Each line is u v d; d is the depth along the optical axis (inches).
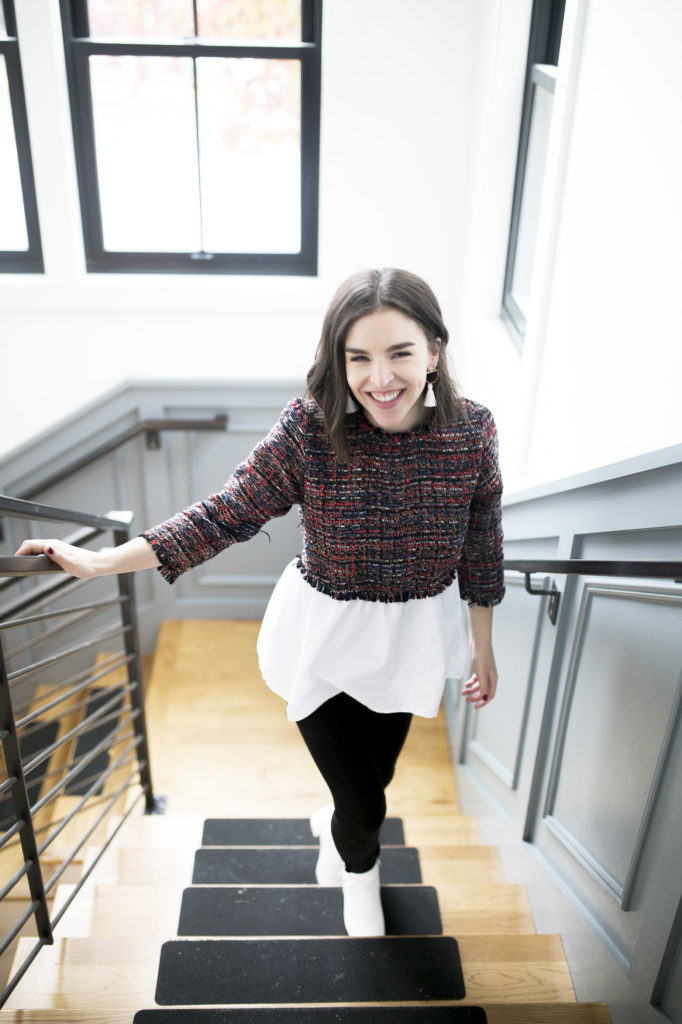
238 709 123.0
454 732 110.9
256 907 66.3
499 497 49.2
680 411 48.3
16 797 54.1
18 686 141.9
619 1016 51.1
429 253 127.3
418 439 44.2
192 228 129.3
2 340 128.1
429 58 115.1
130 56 118.4
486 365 104.5
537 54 101.7
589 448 64.7
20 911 92.2
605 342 62.4
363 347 39.6
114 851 81.4
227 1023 50.0
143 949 58.6
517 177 108.3
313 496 45.1
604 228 63.3
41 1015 50.6
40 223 122.6
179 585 143.6
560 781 67.1
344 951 58.4
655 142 53.5
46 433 130.5
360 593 48.1
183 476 137.1
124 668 140.7
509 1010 52.2
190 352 130.4
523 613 77.0
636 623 52.6
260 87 121.0
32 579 139.1
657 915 47.7
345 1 111.7
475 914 68.2
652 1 54.2
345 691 51.0
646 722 51.0
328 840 67.7
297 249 131.2
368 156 121.0
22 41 113.0
